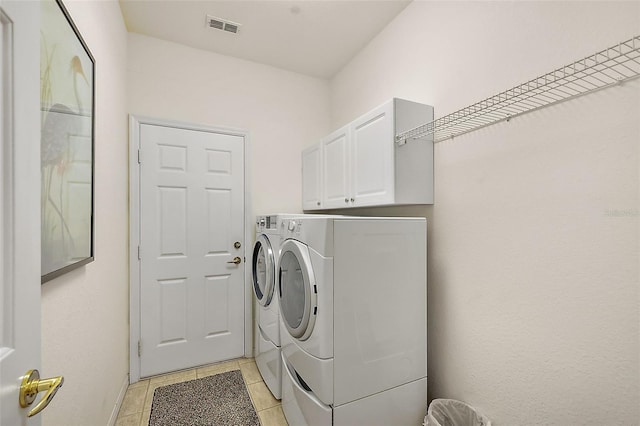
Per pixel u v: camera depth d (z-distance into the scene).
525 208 1.25
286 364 1.73
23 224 0.52
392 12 2.04
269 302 2.01
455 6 1.60
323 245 1.31
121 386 1.91
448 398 1.62
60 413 0.98
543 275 1.19
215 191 2.49
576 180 1.09
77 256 1.09
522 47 1.27
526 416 1.25
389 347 1.46
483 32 1.44
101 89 1.48
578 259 1.08
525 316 1.25
